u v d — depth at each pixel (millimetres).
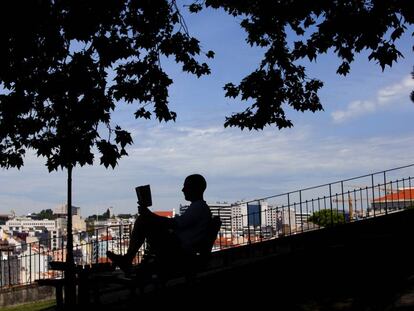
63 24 10273
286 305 7340
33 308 11648
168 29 12664
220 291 8453
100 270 7094
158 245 5953
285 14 11438
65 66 10828
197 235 5953
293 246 12688
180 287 6301
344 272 8859
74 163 10742
